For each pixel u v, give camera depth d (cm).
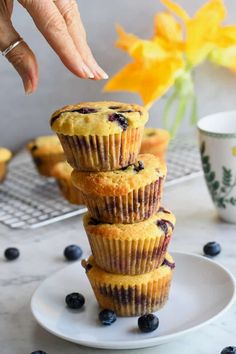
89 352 59
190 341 59
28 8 59
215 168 77
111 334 59
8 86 107
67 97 108
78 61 60
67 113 61
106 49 106
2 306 66
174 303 63
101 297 63
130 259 61
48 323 61
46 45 105
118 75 95
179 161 99
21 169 105
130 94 108
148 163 62
